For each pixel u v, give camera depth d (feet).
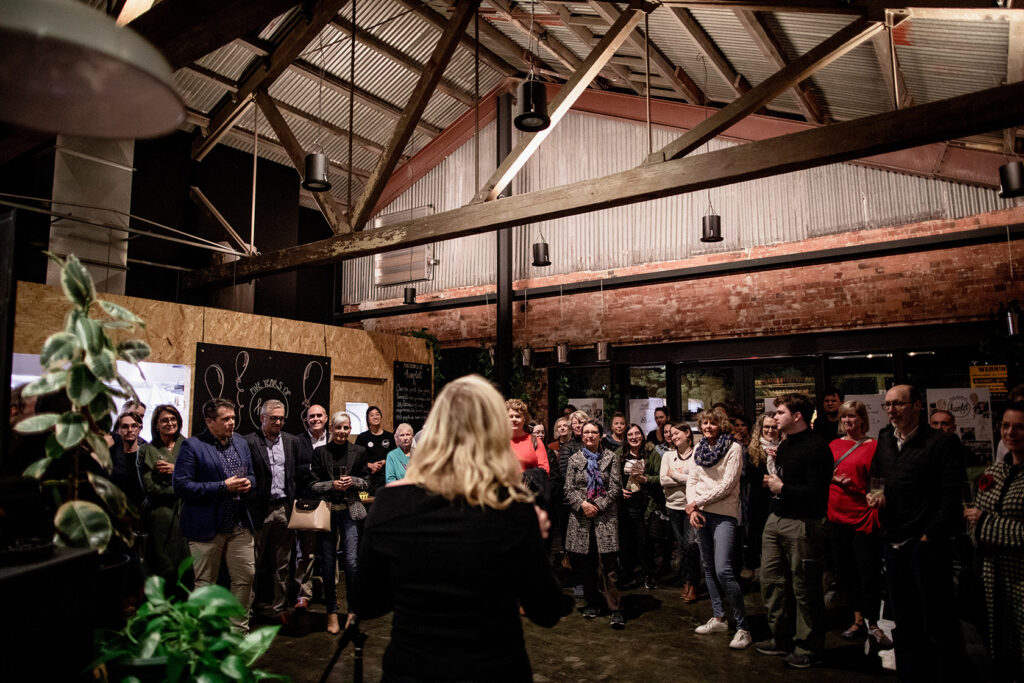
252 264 24.89
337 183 36.73
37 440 9.69
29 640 4.94
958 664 10.32
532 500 5.10
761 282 27.58
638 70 26.73
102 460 6.84
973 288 23.24
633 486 18.42
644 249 30.32
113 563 7.11
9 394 7.77
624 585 19.71
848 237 25.53
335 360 24.81
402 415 27.53
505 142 32.53
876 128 13.08
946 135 12.40
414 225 20.04
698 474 14.64
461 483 4.89
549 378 32.83
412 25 27.86
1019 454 9.94
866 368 26.12
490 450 5.06
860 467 13.32
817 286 26.30
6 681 4.71
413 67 30.14
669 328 29.50
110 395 6.97
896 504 11.03
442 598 4.68
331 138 33.32
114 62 3.38
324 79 29.30
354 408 25.52
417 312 36.47
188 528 12.46
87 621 5.57
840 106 22.45
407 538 4.83
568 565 21.44
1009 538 9.63
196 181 29.78
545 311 32.78
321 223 39.88
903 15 13.69
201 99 27.94
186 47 13.32
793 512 12.76
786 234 26.91
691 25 20.02
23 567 5.00
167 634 5.59
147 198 27.71
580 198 17.10
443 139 35.99
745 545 18.95
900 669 10.91
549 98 32.58
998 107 11.87
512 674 4.65
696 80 26.04
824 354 26.22
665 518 19.33
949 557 10.50
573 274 32.09
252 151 32.12
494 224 18.54
